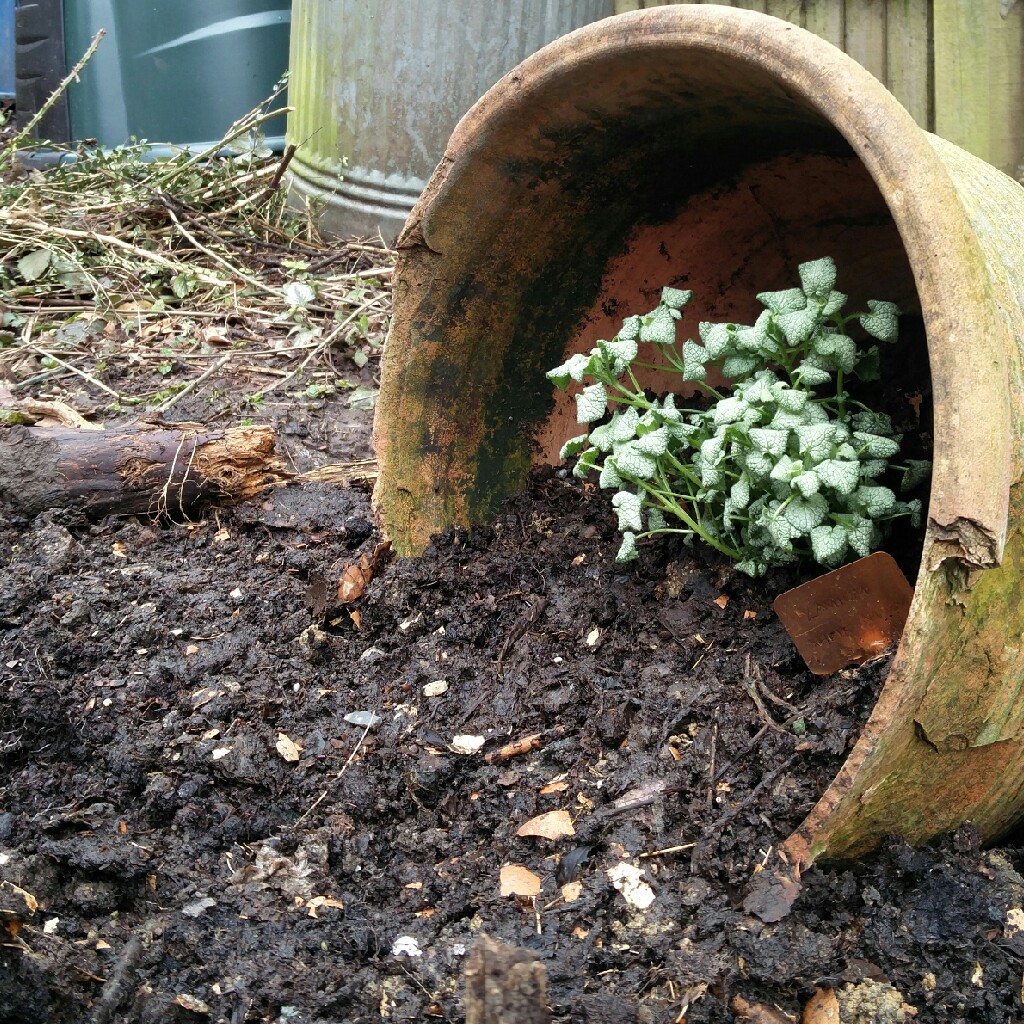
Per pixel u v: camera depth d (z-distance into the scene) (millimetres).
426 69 1587
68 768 811
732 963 656
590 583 901
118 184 1811
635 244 939
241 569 1009
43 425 1145
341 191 1699
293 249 1683
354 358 1421
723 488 817
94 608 952
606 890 692
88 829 751
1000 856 715
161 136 2004
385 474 952
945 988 652
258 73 1951
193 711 847
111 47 2008
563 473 987
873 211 889
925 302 633
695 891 690
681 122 829
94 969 659
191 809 768
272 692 863
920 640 625
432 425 957
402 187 1642
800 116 782
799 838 676
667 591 876
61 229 1601
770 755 733
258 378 1389
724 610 844
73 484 1061
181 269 1558
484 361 953
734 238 944
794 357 876
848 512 787
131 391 1352
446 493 972
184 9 1935
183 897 711
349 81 1647
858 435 774
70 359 1432
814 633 762
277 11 1940
